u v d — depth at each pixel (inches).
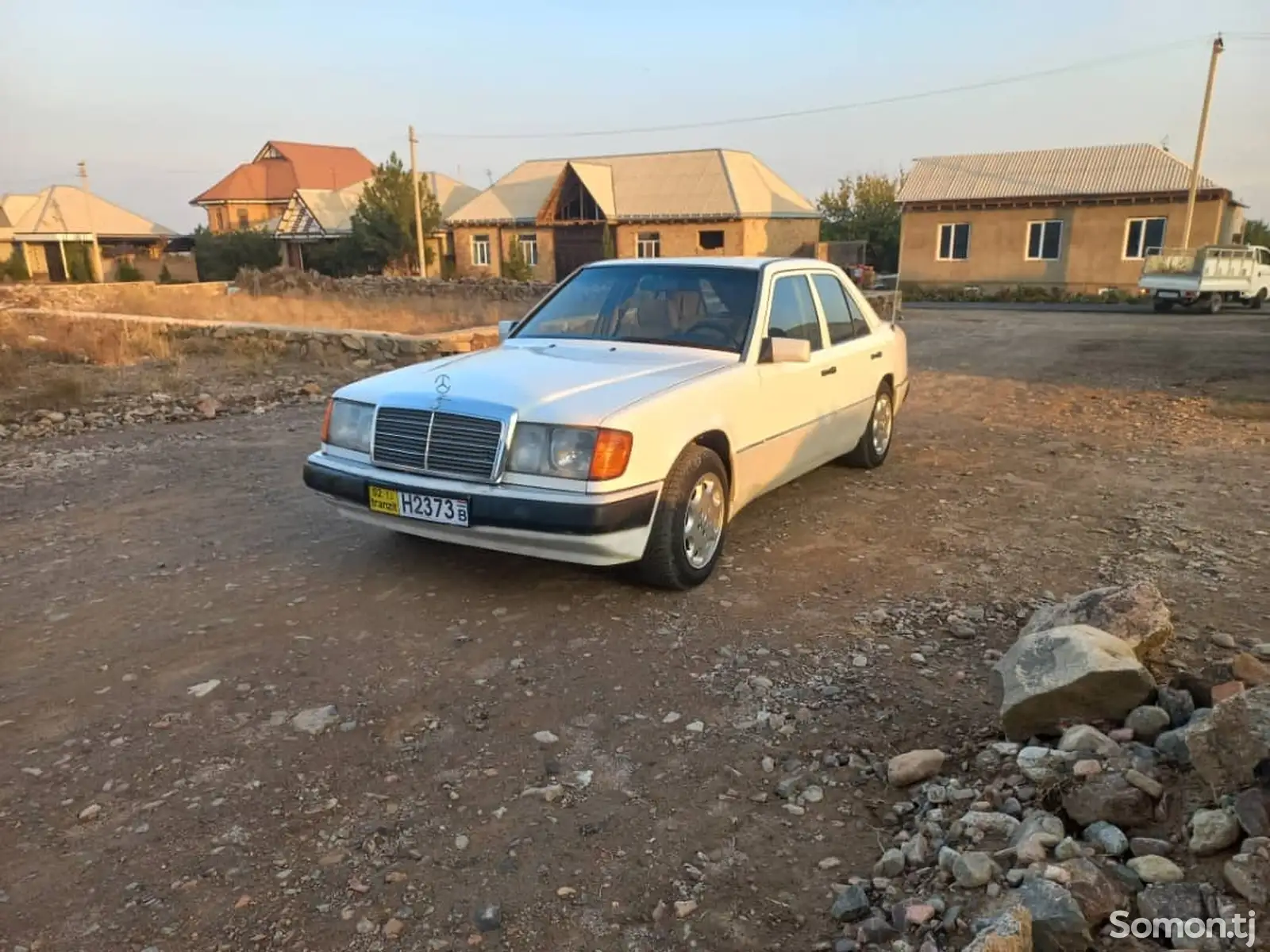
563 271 1684.3
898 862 105.1
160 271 1953.7
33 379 460.1
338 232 1865.2
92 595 188.1
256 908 100.9
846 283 277.3
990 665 156.9
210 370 507.2
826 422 245.6
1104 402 426.3
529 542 170.1
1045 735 129.6
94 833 113.7
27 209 2409.0
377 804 119.4
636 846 111.2
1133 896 95.7
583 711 142.3
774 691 147.9
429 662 157.8
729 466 200.7
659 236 1616.6
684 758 130.0
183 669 155.7
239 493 263.6
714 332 217.5
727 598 186.1
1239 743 106.4
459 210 1786.4
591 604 182.4
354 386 196.4
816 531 230.7
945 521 238.8
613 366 197.8
